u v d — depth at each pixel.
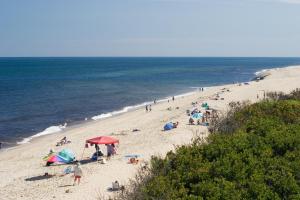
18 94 88.75
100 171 27.20
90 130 46.84
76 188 23.88
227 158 13.33
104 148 36.12
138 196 12.22
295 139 15.24
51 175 27.50
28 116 59.50
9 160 33.88
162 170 13.62
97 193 22.59
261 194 11.05
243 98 65.12
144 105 69.88
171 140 35.94
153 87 104.94
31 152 36.88
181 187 11.69
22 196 23.09
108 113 62.09
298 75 116.75
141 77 145.75
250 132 17.05
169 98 79.00
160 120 49.94
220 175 12.33
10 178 27.47
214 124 23.00
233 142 14.91
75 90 98.00
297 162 13.04
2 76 151.62
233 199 10.78
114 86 108.81
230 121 21.38
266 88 79.38
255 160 13.23
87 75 159.75
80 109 66.56
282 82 91.06
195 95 78.94
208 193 11.13
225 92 75.75
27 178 27.22
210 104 59.66
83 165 29.50
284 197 11.27
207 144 15.25
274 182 11.88
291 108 21.91
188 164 13.33
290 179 11.82
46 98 81.31
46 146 39.22
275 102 23.69
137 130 43.62
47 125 52.75
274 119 19.88
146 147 33.88
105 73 174.62
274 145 15.02
